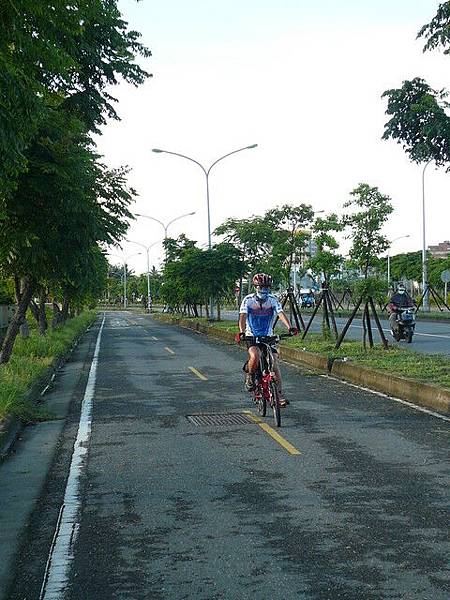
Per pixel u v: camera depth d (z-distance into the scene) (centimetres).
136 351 2556
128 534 566
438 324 3475
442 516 592
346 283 2103
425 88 1073
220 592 452
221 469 769
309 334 2517
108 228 1449
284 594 446
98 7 724
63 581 476
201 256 4153
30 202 1262
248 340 1077
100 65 1480
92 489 702
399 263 7225
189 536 558
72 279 1441
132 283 12669
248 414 1121
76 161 1269
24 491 700
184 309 5906
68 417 1135
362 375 1474
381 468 757
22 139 661
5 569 497
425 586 453
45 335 2586
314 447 868
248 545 534
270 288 1070
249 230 3925
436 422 1016
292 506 629
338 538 544
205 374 1731
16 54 641
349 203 1841
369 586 454
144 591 457
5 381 1255
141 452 862
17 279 1689
